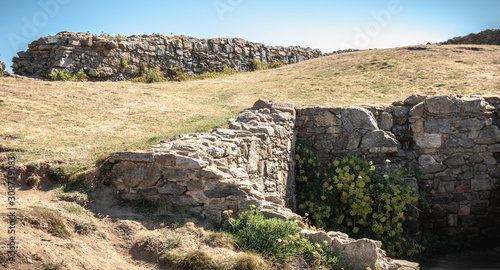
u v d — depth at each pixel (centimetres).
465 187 1214
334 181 1095
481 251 1154
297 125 1254
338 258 638
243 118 1095
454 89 1666
